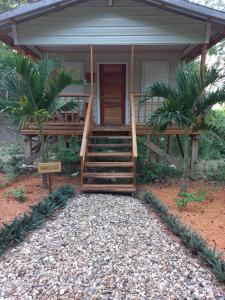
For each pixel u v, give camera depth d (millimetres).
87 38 6438
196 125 5191
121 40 6426
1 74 5094
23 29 6375
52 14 6332
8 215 4219
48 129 6699
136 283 2578
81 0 6176
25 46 7000
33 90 4871
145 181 6184
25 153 6980
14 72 4707
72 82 5082
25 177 6461
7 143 10555
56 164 4887
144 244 3295
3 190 5504
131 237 3471
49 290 2492
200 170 6609
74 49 8094
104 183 5840
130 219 4055
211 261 2787
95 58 8359
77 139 7047
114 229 3701
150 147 6660
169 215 3996
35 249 3172
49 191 5066
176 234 3510
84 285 2553
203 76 4723
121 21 6363
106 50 8188
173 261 2932
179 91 4910
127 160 6484
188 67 5012
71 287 2527
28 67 4703
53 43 6445
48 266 2846
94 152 6250
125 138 6367
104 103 8641
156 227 3779
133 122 6152
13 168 6664
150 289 2496
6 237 3238
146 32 6375
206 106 4973
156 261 2934
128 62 8359
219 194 5375
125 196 5332
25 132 6746
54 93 5047
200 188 5742
